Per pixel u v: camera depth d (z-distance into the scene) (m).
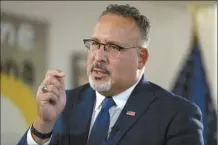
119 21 1.56
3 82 3.48
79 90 1.77
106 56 1.52
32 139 1.49
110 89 1.55
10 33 3.55
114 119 1.57
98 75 1.51
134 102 1.59
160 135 1.50
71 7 4.03
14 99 3.55
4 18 3.53
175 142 1.49
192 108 1.59
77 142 1.57
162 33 4.57
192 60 4.44
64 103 1.51
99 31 1.54
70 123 1.64
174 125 1.52
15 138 3.55
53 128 1.64
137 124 1.53
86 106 1.66
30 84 3.66
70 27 4.00
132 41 1.57
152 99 1.61
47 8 3.85
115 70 1.52
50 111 1.47
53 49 3.87
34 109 3.67
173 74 4.62
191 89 4.34
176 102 1.60
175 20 4.67
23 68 3.62
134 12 1.62
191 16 4.73
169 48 4.62
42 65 3.75
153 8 4.54
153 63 4.46
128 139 1.50
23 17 3.66
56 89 1.49
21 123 3.59
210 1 4.47
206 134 4.18
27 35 3.66
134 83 1.65
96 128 1.55
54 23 3.90
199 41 4.54
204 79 4.36
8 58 3.53
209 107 4.28
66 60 3.96
